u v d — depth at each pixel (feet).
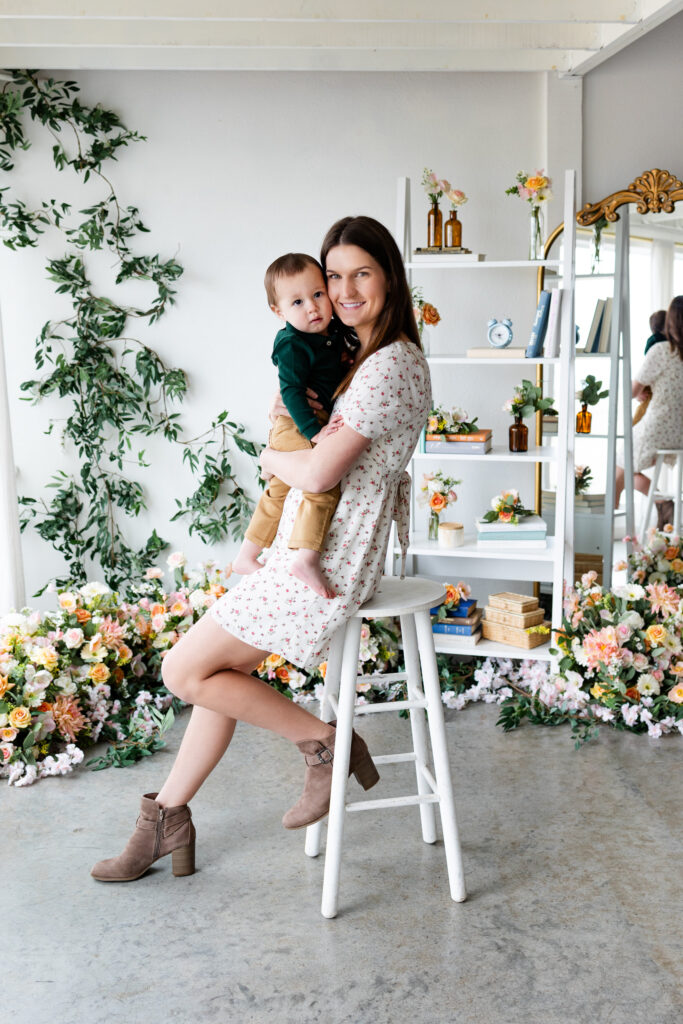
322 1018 6.72
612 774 10.69
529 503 14.93
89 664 12.34
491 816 9.74
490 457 12.94
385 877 8.62
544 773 10.75
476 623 13.55
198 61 13.50
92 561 15.44
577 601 12.77
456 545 13.58
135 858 8.53
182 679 7.88
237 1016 6.75
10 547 13.26
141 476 15.25
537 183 12.84
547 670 13.19
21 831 9.59
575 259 14.17
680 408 14.23
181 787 8.43
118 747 11.44
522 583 15.03
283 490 8.31
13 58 13.43
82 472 15.10
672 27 13.94
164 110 14.34
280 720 8.09
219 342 14.84
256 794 10.37
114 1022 6.70
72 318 14.84
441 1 11.29
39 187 14.53
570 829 9.42
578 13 11.34
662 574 13.88
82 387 14.89
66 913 8.10
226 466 15.06
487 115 14.16
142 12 10.90
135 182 14.53
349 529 7.33
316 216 14.48
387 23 12.34
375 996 6.93
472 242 14.40
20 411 15.07
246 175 14.44
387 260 7.09
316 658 7.68
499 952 7.44
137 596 14.98
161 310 14.74
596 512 14.51
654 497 14.37
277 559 7.58
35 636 12.07
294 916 8.00
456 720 12.51
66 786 10.66
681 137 14.17
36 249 14.70
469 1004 6.82
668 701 11.91
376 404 6.93
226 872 8.75
